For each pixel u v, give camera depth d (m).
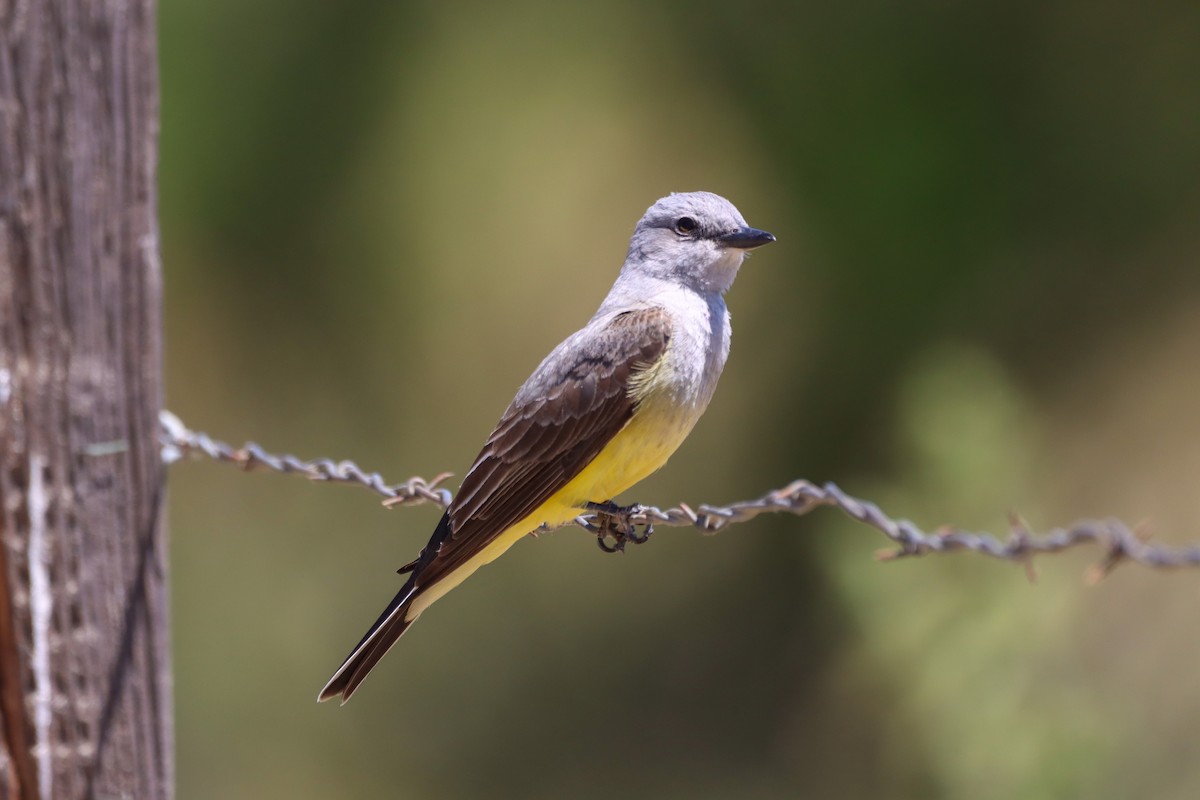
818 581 14.13
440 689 14.79
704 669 14.58
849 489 14.48
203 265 14.76
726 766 13.62
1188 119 13.59
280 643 14.97
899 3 13.99
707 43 14.54
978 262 14.01
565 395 6.20
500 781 14.07
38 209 4.98
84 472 5.07
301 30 14.40
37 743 5.02
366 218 14.71
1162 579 10.94
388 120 14.62
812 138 14.23
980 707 8.98
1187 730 10.19
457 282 14.90
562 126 14.72
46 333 5.00
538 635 15.16
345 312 14.98
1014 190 13.91
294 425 15.41
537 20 14.76
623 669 14.79
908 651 9.32
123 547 5.15
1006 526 9.30
